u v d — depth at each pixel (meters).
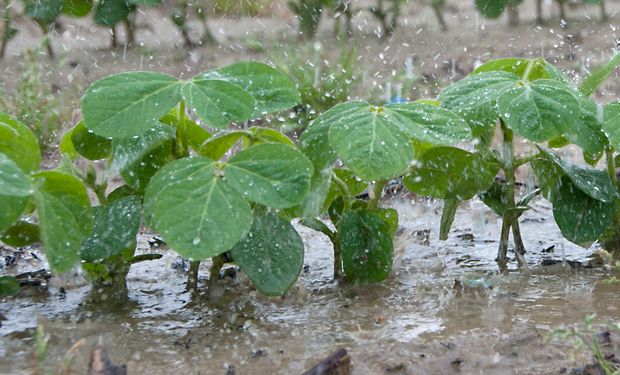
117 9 7.03
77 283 3.23
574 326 2.80
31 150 2.60
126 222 2.80
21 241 2.81
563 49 7.23
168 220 2.51
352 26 7.88
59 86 6.18
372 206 3.21
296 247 2.83
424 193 3.22
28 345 2.69
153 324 2.87
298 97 2.78
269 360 2.61
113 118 2.62
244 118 2.63
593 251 3.62
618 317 2.90
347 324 2.88
